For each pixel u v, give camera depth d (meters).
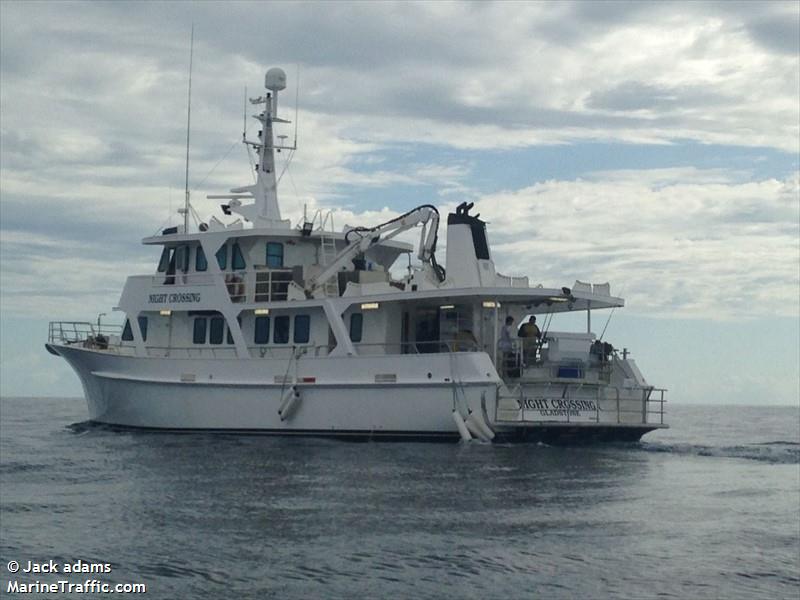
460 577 12.61
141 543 14.34
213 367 32.22
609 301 30.70
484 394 27.62
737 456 27.27
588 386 29.34
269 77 36.41
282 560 13.36
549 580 12.53
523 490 19.06
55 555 13.67
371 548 13.98
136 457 25.11
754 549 14.33
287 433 30.77
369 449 26.75
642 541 14.68
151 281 35.28
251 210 36.53
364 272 32.31
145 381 33.62
